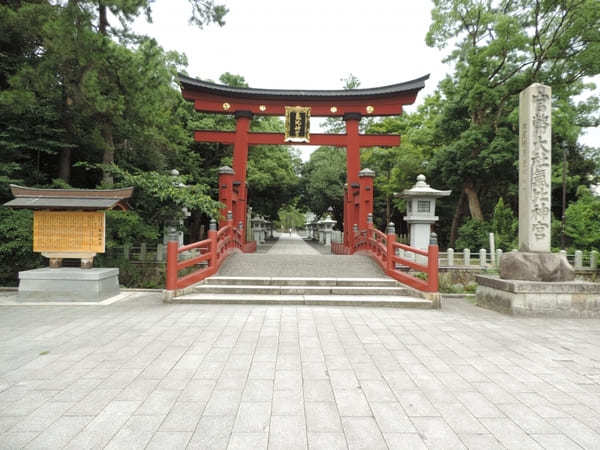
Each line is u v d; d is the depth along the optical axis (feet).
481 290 24.91
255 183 73.77
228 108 47.37
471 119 66.44
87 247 26.25
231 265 31.76
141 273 38.70
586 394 10.83
